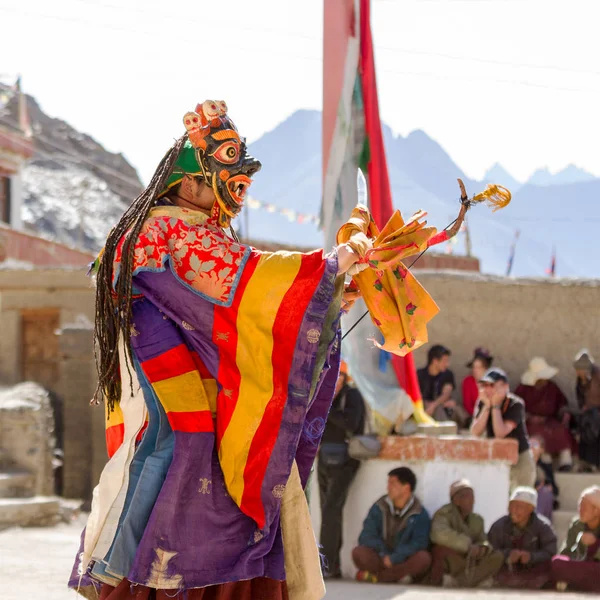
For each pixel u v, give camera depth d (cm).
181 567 445
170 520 446
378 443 1110
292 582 478
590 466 1441
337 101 1109
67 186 7994
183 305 461
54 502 1427
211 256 459
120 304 462
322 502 1104
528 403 1473
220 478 456
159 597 447
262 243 2425
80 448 1762
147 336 463
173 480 449
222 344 458
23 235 3372
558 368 1736
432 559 1056
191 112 475
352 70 1113
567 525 1323
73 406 1778
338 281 466
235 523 455
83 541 495
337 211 1106
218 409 459
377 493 1117
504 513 1123
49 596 765
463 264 2992
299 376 456
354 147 1113
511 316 1750
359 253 467
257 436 454
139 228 464
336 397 1117
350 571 1108
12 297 2381
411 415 1167
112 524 460
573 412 1492
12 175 4506
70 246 3509
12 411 1499
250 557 455
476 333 1747
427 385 1503
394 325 498
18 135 4544
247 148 486
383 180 1128
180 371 460
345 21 1112
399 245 486
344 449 1104
